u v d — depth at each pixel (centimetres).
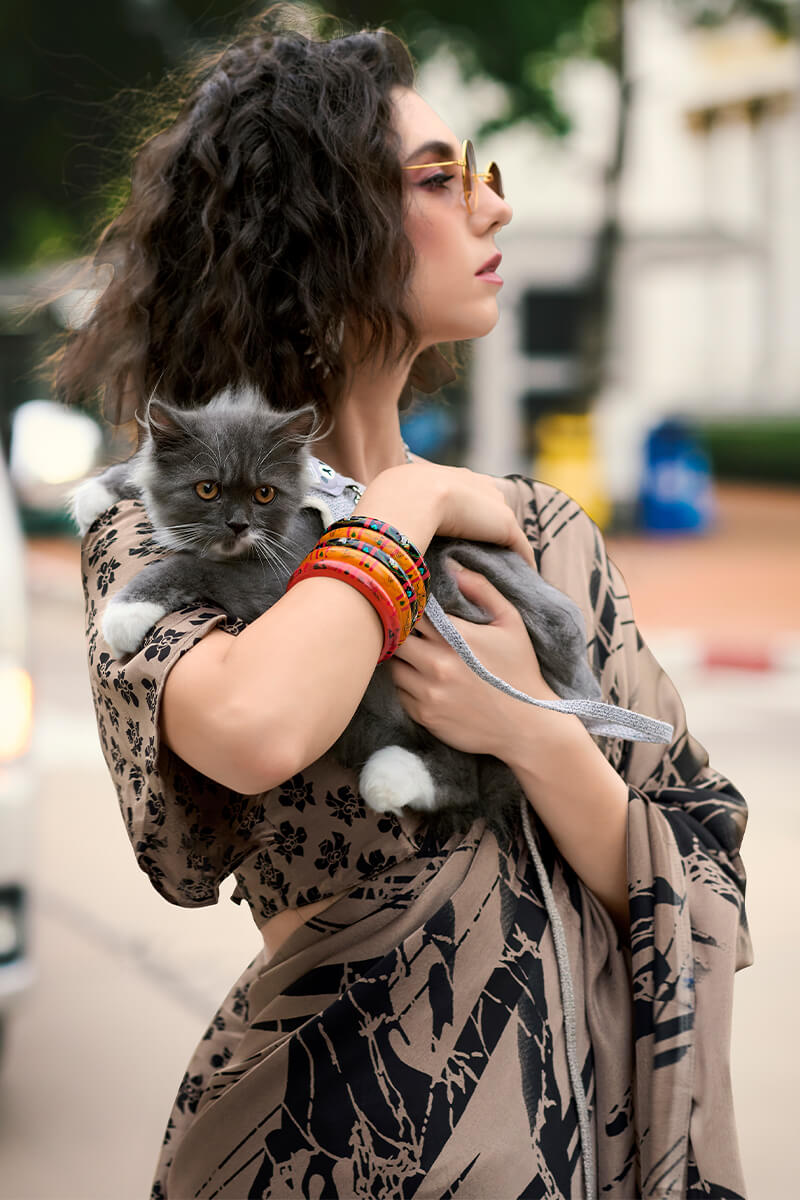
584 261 2133
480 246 234
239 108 226
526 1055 201
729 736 978
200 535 212
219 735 179
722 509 2394
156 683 186
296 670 182
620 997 217
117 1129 456
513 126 2055
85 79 1902
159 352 237
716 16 2231
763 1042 516
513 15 1920
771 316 2964
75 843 746
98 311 243
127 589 204
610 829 216
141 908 651
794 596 1496
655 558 1788
